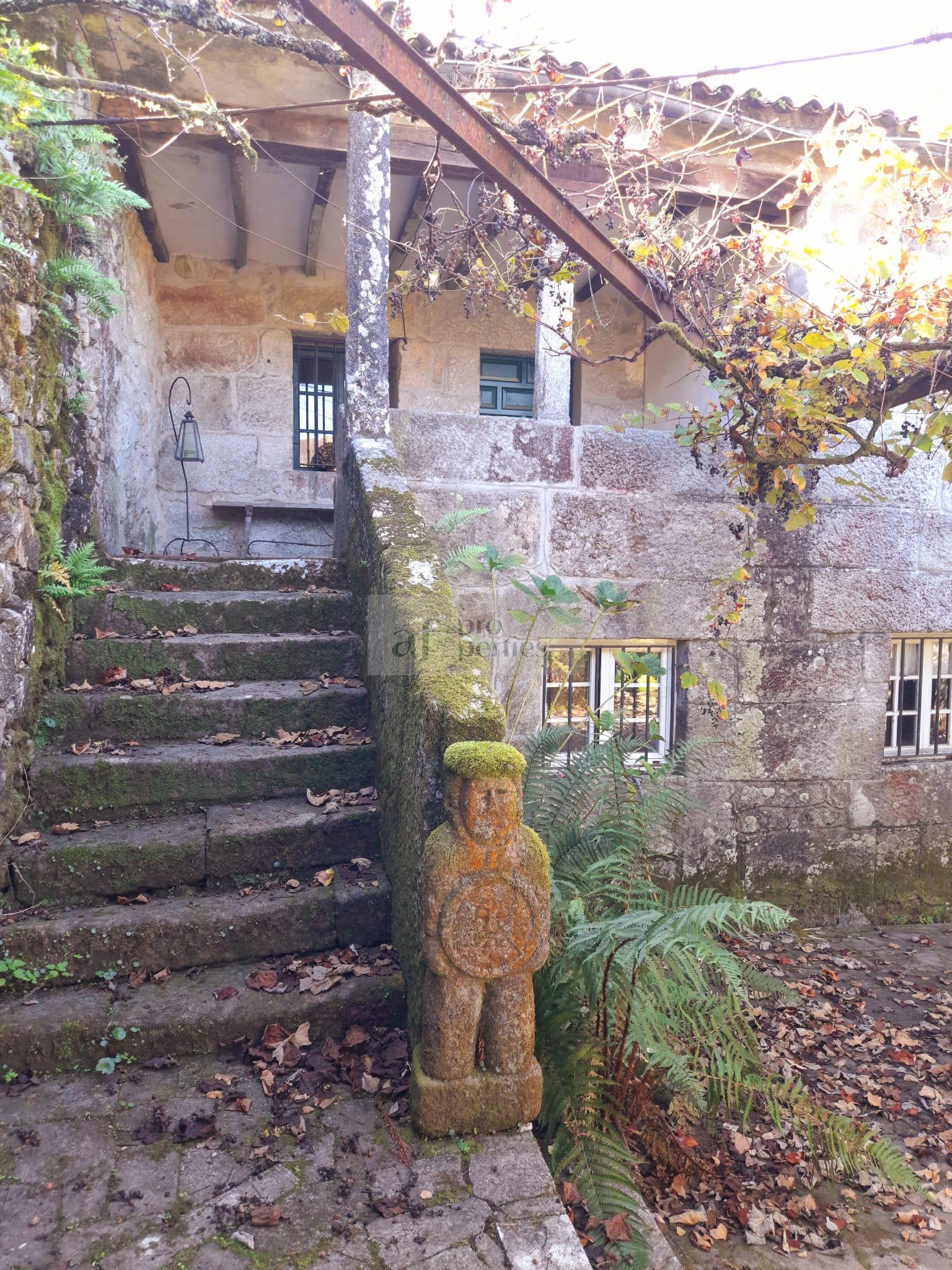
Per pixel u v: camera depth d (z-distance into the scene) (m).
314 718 3.76
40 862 2.94
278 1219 1.96
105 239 4.73
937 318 3.42
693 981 2.44
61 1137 2.22
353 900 2.96
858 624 5.01
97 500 4.50
